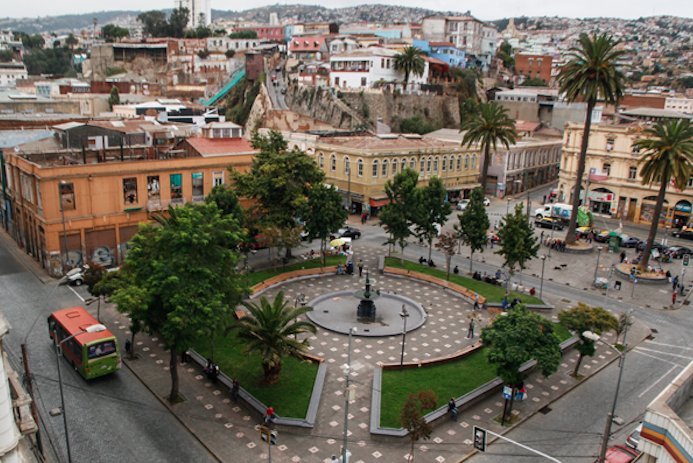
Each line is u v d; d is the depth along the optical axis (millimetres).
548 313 48531
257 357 37594
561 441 30641
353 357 38750
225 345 39312
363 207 80062
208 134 65062
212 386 34875
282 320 33500
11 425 18203
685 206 77812
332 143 84750
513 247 48281
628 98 131500
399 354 39500
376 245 67375
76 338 34344
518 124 122750
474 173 96938
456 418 32125
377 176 80312
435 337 42500
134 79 163125
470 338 42406
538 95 133875
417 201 56344
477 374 36625
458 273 57750
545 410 33844
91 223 52844
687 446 16969
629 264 62500
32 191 52688
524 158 103750
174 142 69312
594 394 35969
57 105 96000
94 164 51875
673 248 67750
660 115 110062
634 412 33969
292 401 32719
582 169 67250
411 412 27062
